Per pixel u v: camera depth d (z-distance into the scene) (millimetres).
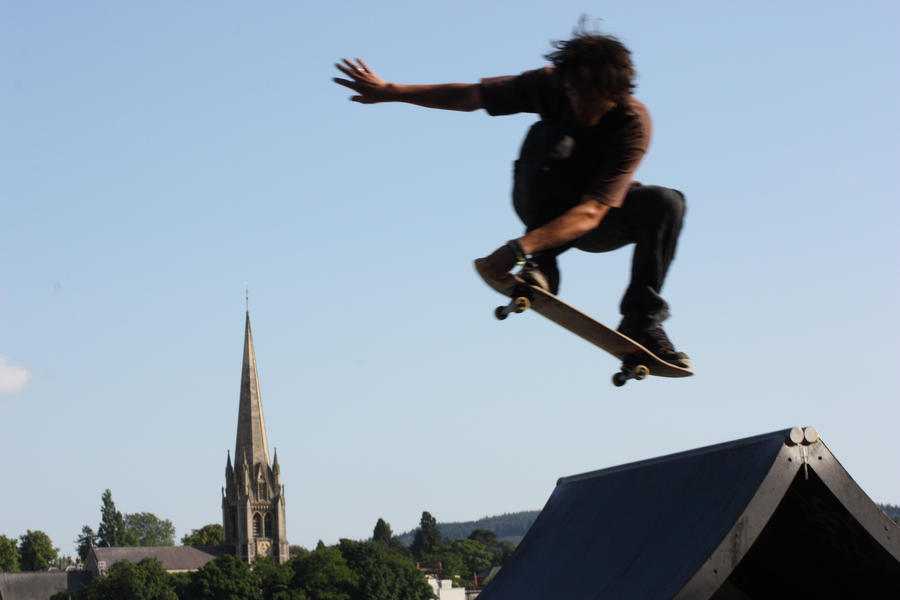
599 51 7883
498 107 8719
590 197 7949
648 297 8758
